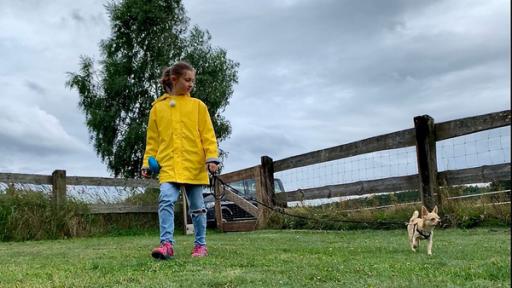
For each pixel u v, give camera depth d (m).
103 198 10.45
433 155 7.57
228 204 11.52
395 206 8.13
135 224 10.83
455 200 7.45
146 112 25.61
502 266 3.18
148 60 25.83
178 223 11.18
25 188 9.62
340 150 8.98
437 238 5.91
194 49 26.39
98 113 24.98
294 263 3.69
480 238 5.71
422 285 2.64
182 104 4.38
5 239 8.93
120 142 25.30
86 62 25.64
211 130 4.43
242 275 3.04
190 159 4.30
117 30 25.91
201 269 3.41
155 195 11.21
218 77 26.28
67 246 6.58
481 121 7.08
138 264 3.75
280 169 10.12
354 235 7.12
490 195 7.24
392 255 4.28
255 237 7.30
